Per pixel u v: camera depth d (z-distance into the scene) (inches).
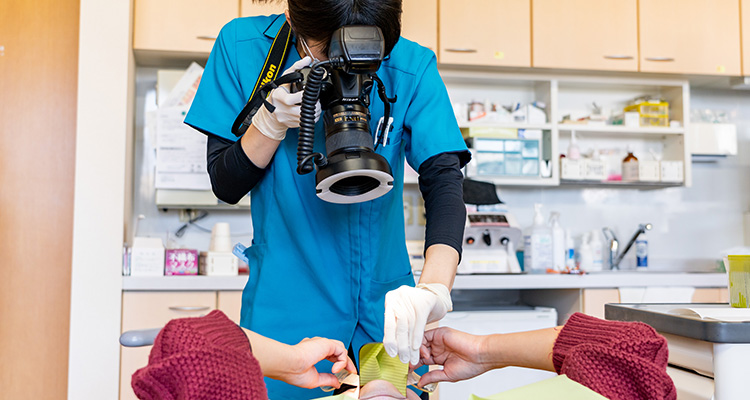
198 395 20.0
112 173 95.7
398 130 42.0
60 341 108.3
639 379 22.4
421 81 42.8
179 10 105.9
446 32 113.9
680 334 39.4
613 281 105.8
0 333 107.0
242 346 23.5
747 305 45.4
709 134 128.5
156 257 97.8
